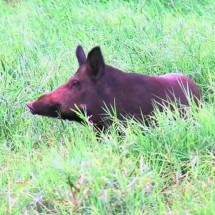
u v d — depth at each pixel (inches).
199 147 754.8
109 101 816.3
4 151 843.4
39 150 841.5
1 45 1125.1
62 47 1093.1
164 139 759.7
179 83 873.5
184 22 1149.1
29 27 1216.8
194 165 729.6
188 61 998.4
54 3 1336.1
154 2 1304.1
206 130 768.3
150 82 844.6
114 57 1044.5
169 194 703.7
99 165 711.7
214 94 889.5
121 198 671.8
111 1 1316.4
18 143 855.7
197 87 920.3
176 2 1316.4
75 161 719.1
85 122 824.3
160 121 779.4
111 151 742.5
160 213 656.4
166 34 1114.7
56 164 708.0
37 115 903.1
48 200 689.6
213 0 1282.0
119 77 828.6
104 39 1112.8
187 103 865.5
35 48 1101.7
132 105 821.9
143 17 1202.6
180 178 730.8
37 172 748.0
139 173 703.7
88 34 1154.7
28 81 989.2
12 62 1045.2
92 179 683.4
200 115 793.6
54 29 1195.3
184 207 669.3
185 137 761.0
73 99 815.1
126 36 1122.0
